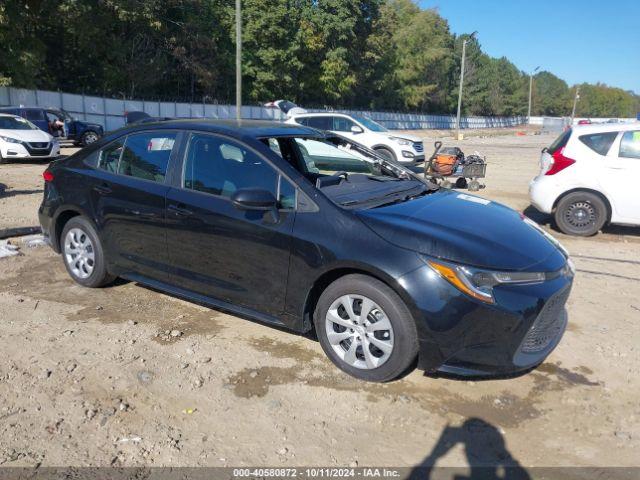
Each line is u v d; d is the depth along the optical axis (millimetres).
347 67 45000
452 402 3418
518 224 3973
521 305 3279
